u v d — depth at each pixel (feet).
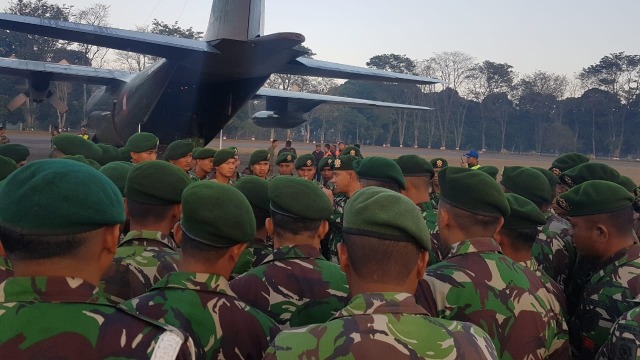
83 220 5.25
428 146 329.11
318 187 10.23
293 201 9.74
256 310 7.95
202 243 7.47
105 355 5.17
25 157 21.85
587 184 10.85
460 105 333.83
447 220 9.32
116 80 56.13
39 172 5.33
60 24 31.35
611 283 10.09
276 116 65.77
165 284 7.56
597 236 10.53
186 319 7.25
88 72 55.11
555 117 335.88
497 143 341.41
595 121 327.88
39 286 5.24
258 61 39.52
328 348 5.67
